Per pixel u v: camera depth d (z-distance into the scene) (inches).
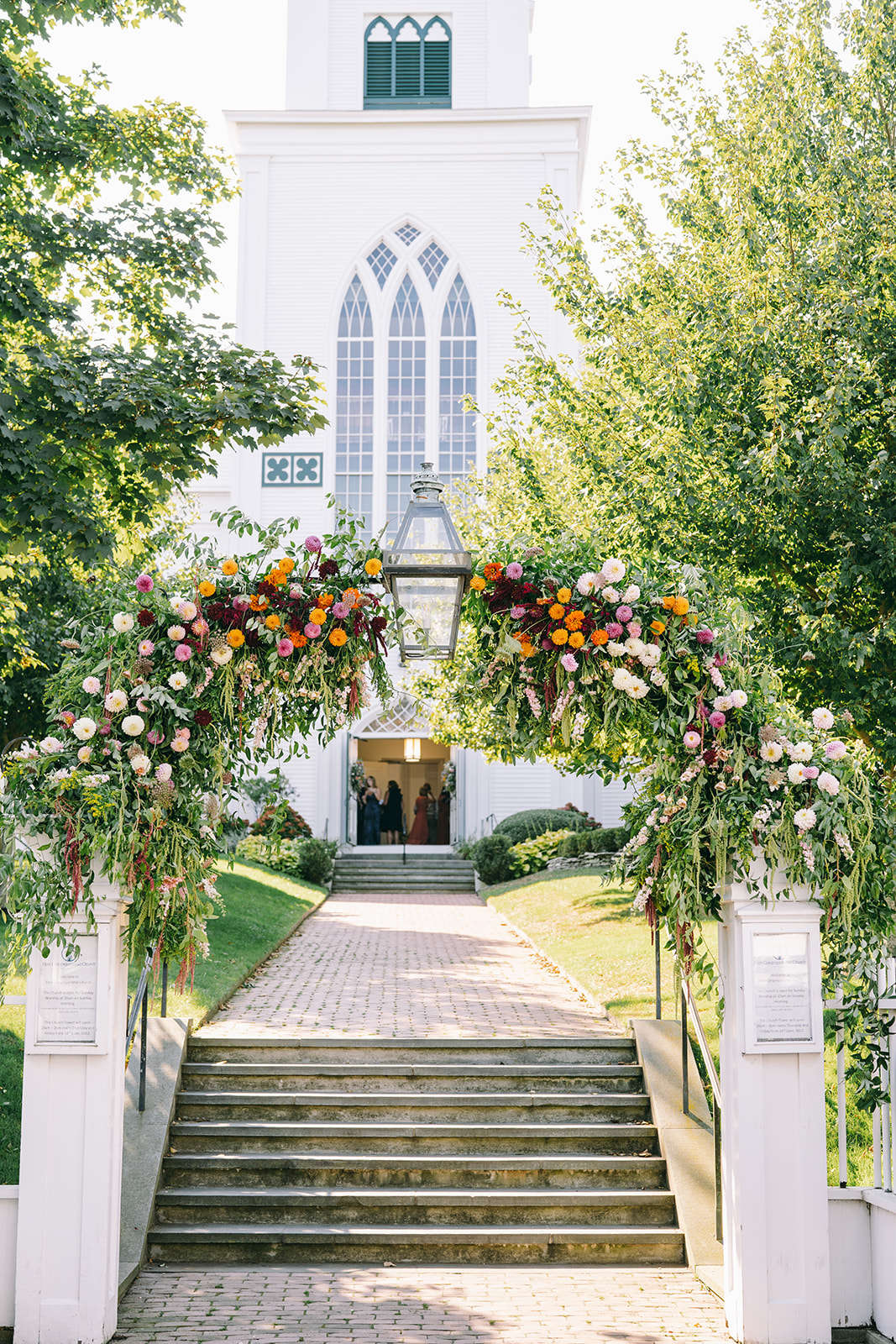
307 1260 267.6
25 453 351.9
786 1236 227.9
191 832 232.8
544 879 780.0
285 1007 417.1
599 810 1018.1
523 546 245.1
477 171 1067.9
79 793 223.3
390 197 1067.3
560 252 470.0
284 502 1038.4
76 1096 226.8
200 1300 241.3
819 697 363.6
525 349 494.6
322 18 1123.9
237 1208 279.6
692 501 370.9
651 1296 248.2
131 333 438.3
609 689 235.6
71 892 223.9
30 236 400.2
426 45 1127.6
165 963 238.7
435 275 1071.0
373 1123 314.7
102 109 431.5
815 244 389.1
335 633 229.6
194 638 233.0
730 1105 235.0
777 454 345.1
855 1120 315.9
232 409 363.3
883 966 241.3
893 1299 228.5
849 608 370.9
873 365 346.9
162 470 371.2
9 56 409.4
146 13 420.5
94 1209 223.0
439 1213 281.6
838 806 229.3
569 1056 350.9
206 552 246.5
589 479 427.8
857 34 391.5
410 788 1315.2
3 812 222.7
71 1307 219.9
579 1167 293.7
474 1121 318.3
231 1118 316.8
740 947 231.9
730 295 389.1
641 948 498.6
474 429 1050.1
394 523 1040.2
